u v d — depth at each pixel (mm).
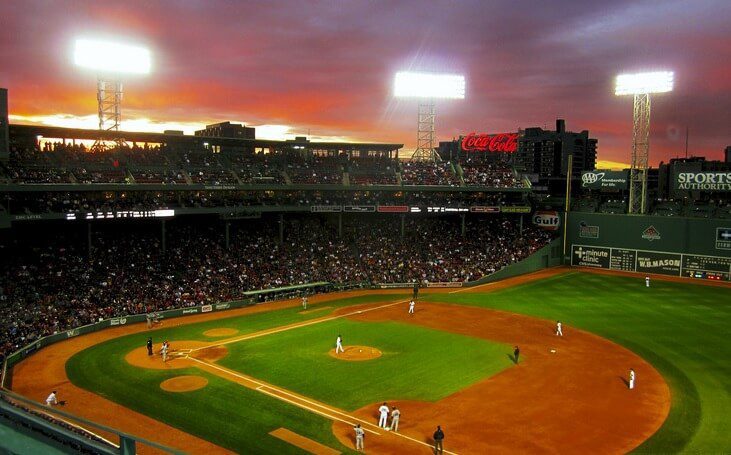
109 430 7301
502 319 54219
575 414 31062
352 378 36875
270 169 78000
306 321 53312
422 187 80562
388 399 33281
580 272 81750
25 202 55906
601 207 90688
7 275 53219
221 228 74250
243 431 28922
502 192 89312
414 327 50781
